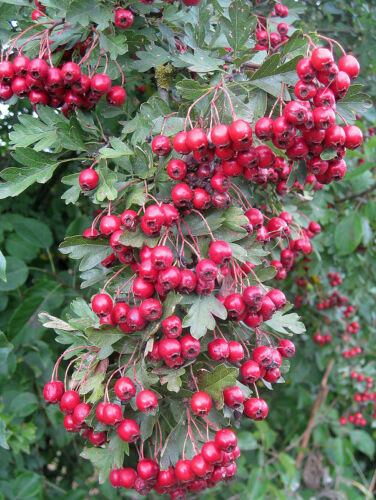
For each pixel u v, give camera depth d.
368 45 0.55
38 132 0.31
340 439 0.75
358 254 0.60
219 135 0.24
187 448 0.27
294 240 0.39
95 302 0.26
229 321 0.27
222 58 0.30
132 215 0.26
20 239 0.50
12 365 0.45
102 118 0.41
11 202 0.54
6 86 0.31
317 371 0.74
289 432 0.80
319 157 0.27
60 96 0.31
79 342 0.31
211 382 0.26
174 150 0.28
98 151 0.31
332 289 0.62
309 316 0.65
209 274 0.25
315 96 0.25
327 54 0.24
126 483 0.27
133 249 0.27
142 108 0.30
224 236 0.28
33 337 0.48
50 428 0.55
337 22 0.57
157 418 0.27
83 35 0.32
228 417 0.26
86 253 0.28
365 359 0.74
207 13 0.32
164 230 0.26
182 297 0.25
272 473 0.67
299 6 0.42
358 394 0.71
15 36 0.34
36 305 0.48
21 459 0.51
